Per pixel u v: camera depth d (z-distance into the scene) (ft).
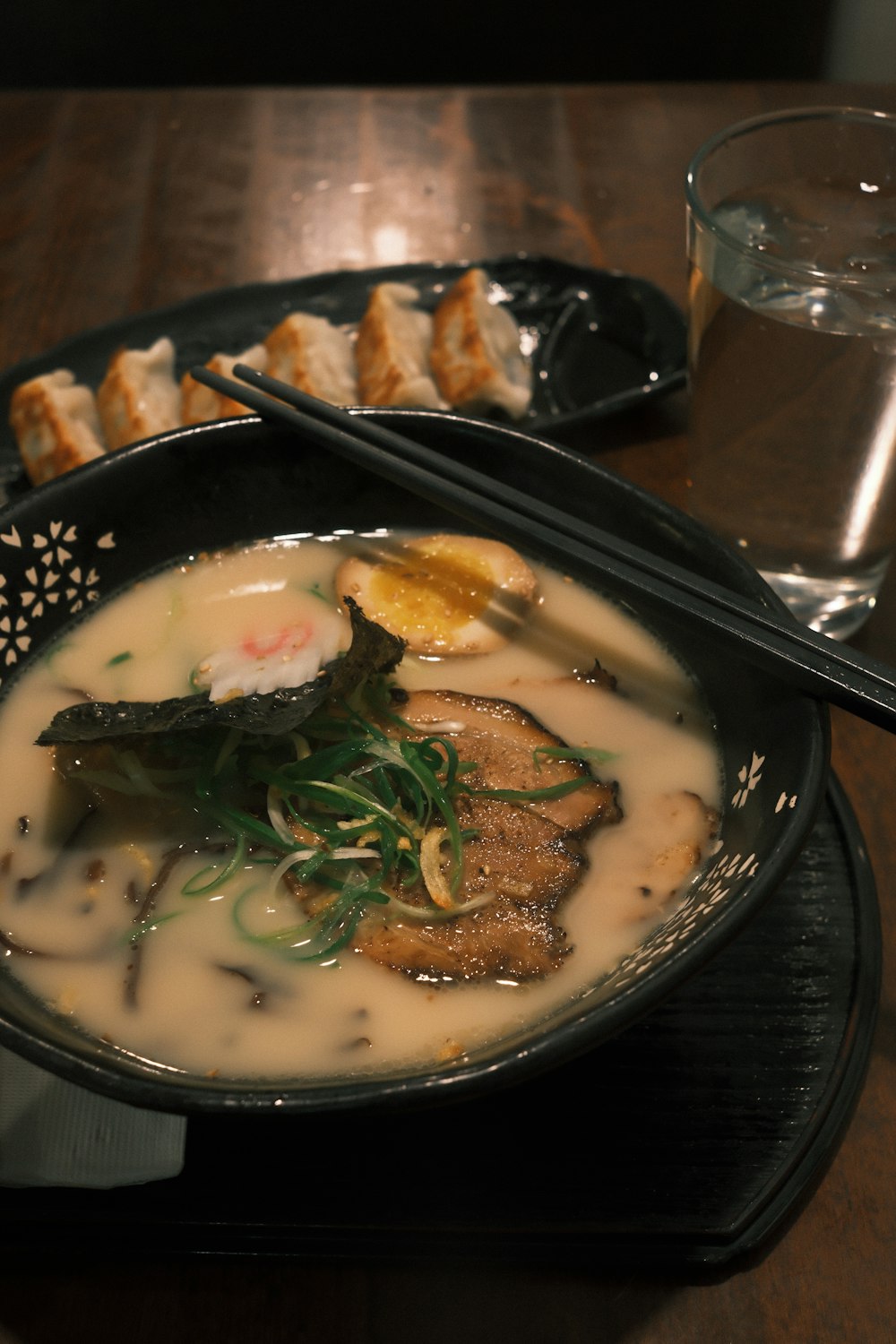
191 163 2.38
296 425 1.39
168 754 1.28
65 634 1.43
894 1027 1.31
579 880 1.25
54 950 1.23
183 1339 1.14
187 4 4.20
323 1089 1.00
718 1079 1.24
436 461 1.35
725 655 1.33
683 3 4.17
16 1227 1.17
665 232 2.22
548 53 4.29
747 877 1.10
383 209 2.28
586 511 1.39
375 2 4.20
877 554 1.55
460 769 1.29
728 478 1.54
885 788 1.49
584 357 2.00
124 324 2.02
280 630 1.43
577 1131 1.21
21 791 1.32
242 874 1.27
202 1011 1.19
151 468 1.41
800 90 2.50
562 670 1.41
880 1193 1.21
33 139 2.43
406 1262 1.16
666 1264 1.16
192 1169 1.19
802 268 1.47
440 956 1.21
